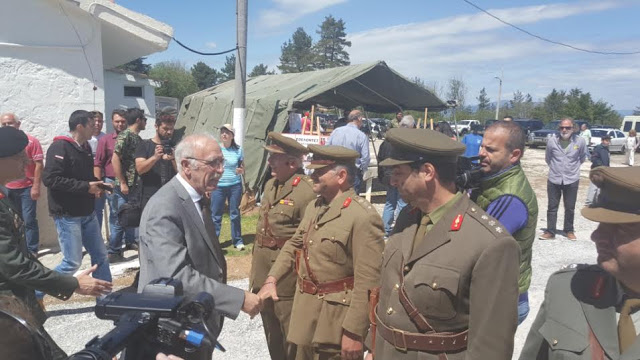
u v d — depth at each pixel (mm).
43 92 6445
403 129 2000
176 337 1649
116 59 9656
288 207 3332
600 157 9273
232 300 2314
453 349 1799
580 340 1474
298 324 2736
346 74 9789
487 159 2578
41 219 6410
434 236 1857
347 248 2613
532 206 2516
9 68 6199
